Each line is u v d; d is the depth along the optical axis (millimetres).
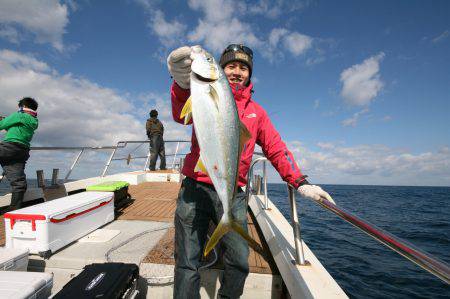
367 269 6895
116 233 3527
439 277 837
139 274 2549
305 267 2117
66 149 5781
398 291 5664
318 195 1910
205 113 1793
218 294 2234
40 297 1850
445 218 17375
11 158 4410
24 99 4609
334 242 9648
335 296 1740
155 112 10711
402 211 21672
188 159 2217
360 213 19812
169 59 1876
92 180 7746
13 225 2740
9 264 2256
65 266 2703
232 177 1819
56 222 2857
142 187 7941
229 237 2143
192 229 2061
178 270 2004
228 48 2465
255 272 2541
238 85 2316
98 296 1870
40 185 5602
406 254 995
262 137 2438
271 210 3789
